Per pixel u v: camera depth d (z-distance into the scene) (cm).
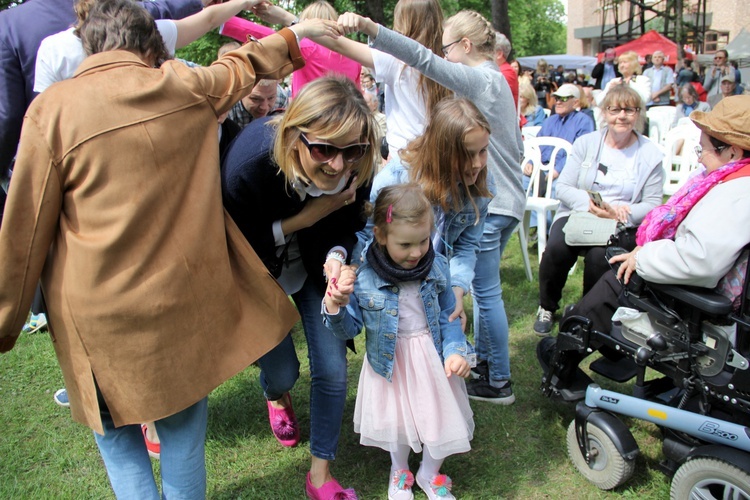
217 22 265
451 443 228
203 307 178
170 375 175
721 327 218
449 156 226
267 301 198
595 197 342
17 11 266
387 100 293
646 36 2131
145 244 164
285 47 201
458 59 286
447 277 236
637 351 239
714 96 1377
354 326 221
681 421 224
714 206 212
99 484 268
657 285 229
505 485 259
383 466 274
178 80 168
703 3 2598
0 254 159
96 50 170
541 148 560
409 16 279
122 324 166
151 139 161
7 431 307
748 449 207
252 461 280
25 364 371
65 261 166
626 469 243
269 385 267
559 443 285
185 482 193
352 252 232
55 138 156
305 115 183
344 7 1633
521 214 300
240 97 185
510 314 433
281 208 212
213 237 178
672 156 620
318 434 244
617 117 384
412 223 206
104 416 185
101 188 159
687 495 220
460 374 222
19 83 270
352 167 199
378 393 234
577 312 274
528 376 345
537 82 1494
